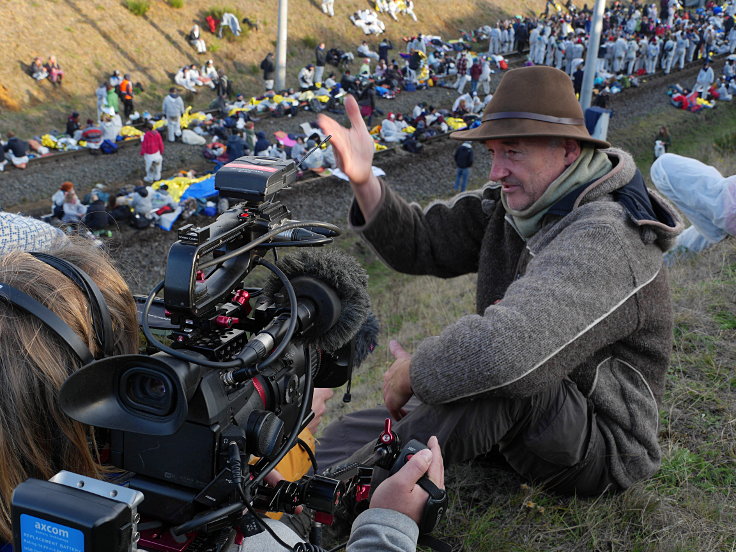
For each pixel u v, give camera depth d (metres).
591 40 26.38
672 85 36.94
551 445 2.72
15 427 1.14
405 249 3.45
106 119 23.23
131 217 16.83
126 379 1.16
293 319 1.43
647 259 2.62
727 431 3.67
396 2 43.69
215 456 1.25
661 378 2.95
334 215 19.62
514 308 2.41
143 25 33.03
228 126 24.98
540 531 2.98
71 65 29.56
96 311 1.24
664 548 2.87
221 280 1.41
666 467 3.39
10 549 1.22
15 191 19.20
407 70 34.91
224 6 36.16
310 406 1.69
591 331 2.50
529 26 42.31
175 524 1.30
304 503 1.50
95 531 0.95
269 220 1.54
